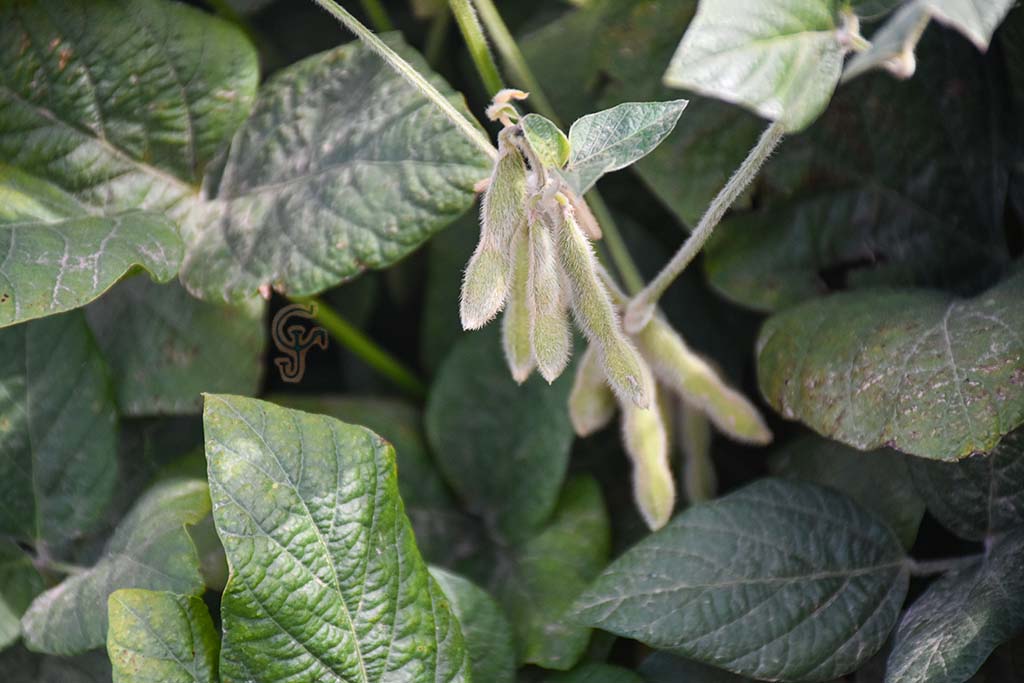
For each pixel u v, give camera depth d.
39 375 0.69
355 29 0.66
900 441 0.64
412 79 0.66
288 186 0.69
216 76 0.69
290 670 0.62
